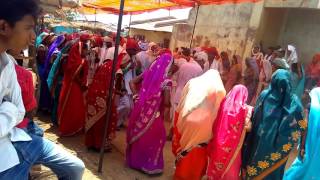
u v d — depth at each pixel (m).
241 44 10.80
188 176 4.37
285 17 10.70
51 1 4.60
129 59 6.22
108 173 4.54
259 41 10.42
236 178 4.07
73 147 5.29
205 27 12.45
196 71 6.89
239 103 4.00
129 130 4.77
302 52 10.34
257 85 8.71
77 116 5.63
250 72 8.81
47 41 6.96
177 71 6.91
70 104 5.55
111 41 6.13
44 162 1.88
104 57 5.87
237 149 3.98
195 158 4.29
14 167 1.70
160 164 4.72
